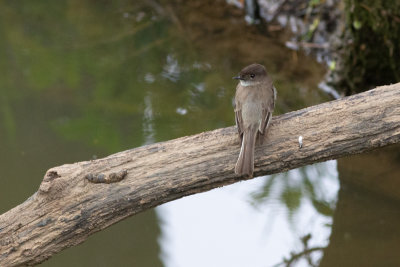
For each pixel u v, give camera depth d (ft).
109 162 24.90
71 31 53.21
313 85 44.45
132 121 42.57
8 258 24.38
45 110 44.39
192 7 53.78
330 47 46.52
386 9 41.78
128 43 51.16
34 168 39.14
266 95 27.09
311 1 47.65
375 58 43.14
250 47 48.62
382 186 36.14
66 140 41.32
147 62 48.67
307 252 32.32
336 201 35.47
